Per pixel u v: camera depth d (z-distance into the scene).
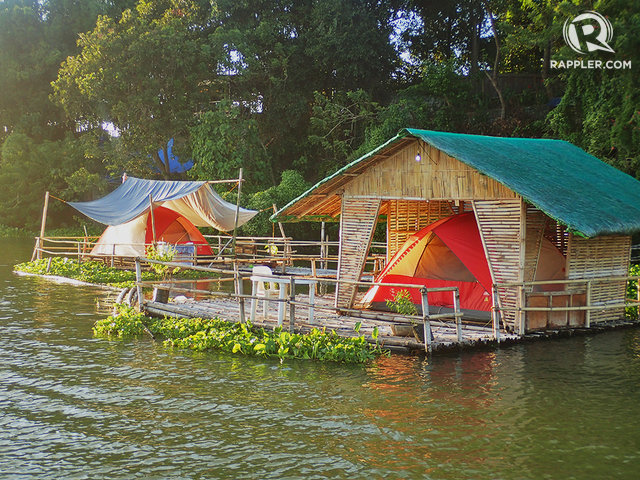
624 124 21.97
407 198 13.50
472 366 10.46
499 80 37.59
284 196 34.97
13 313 15.61
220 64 40.78
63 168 47.31
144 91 38.34
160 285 14.89
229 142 37.72
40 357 11.27
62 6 49.09
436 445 7.24
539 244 12.59
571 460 6.84
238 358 11.20
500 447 7.18
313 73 41.28
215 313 13.95
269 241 26.92
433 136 12.96
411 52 44.75
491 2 36.09
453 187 12.95
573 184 13.73
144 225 25.36
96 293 19.14
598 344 12.04
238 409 8.46
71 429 7.81
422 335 11.37
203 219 25.56
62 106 46.00
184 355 11.42
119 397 9.00
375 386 9.42
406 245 14.79
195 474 6.54
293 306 12.04
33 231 48.31
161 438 7.50
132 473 6.58
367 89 40.19
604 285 13.59
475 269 13.34
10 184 48.47
